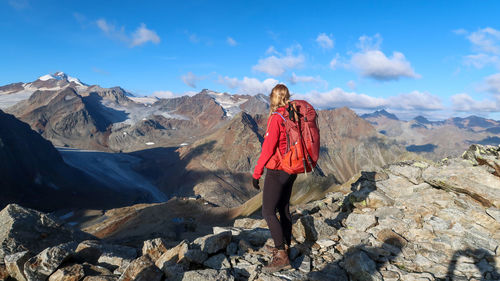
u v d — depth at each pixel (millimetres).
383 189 6066
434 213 5035
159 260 4070
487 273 3508
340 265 3756
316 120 3516
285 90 3502
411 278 3439
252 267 3580
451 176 5219
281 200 3836
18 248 4645
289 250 3967
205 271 3264
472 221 4535
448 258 3912
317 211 6371
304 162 3293
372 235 4562
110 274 3729
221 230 4965
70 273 3477
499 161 4699
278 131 3338
